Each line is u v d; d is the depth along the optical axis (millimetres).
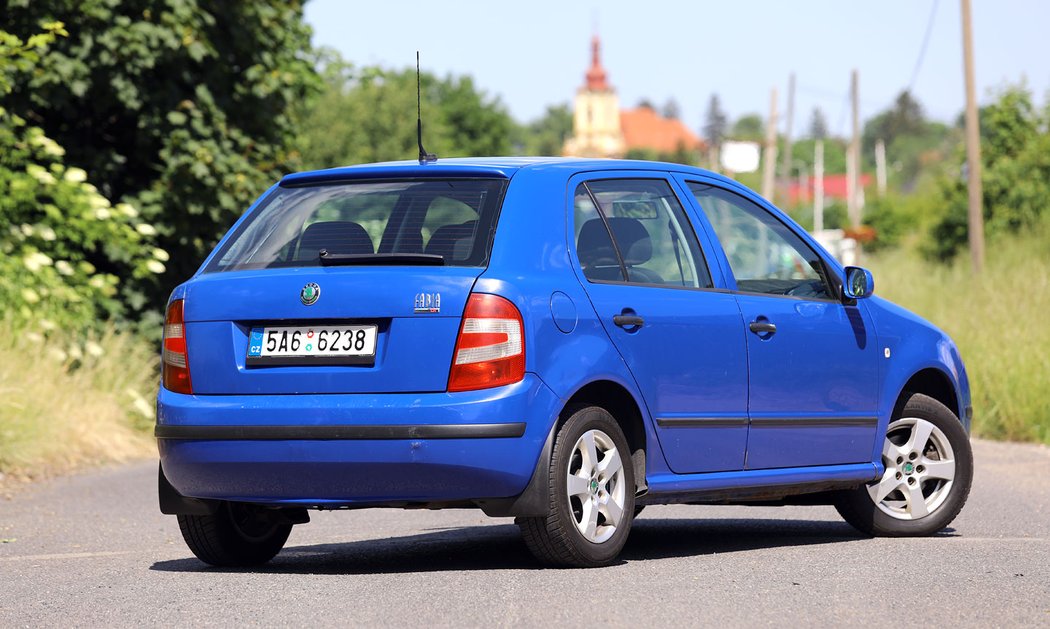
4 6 36875
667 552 16328
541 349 13852
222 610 12445
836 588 13227
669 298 15414
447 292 13742
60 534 19250
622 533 14688
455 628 11445
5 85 34094
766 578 13797
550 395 13852
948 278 58250
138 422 33125
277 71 40594
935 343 18750
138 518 21000
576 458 14281
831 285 17797
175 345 14758
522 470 13680
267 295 14273
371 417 13648
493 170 14750
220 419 14195
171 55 37719
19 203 34938
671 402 15172
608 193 15484
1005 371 35562
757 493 16406
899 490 18422
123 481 26000
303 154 43344
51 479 26344
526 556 15961
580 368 14125
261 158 40594
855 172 133000
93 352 32406
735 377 15930
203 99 38969
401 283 13859
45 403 28625
